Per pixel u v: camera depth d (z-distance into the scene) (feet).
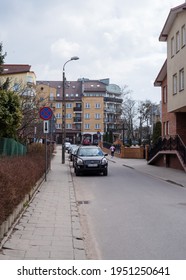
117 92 398.21
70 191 48.73
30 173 39.32
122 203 40.16
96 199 43.55
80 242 23.57
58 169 92.43
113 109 376.89
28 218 30.22
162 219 31.32
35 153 74.38
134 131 258.78
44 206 36.42
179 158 83.87
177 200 42.27
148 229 27.66
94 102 359.87
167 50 94.94
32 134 106.73
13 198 25.98
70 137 363.76
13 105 67.67
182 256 20.71
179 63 83.15
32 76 210.79
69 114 366.84
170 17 85.87
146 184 60.18
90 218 32.32
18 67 213.87
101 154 79.05
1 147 54.08
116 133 301.84
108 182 63.00
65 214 32.78
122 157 163.22
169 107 93.04
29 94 114.83
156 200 42.22
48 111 57.82
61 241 23.52
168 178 68.49
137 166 107.04
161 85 114.21
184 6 78.89
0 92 66.64
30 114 97.40
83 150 79.66
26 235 24.57
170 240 24.34
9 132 67.92
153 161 112.16
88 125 359.46
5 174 26.17
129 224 29.53
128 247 22.79
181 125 94.63
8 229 24.66
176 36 85.87
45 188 50.88
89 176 74.74
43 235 24.91
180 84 83.51
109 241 24.34
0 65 85.56
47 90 292.81
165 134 109.40
